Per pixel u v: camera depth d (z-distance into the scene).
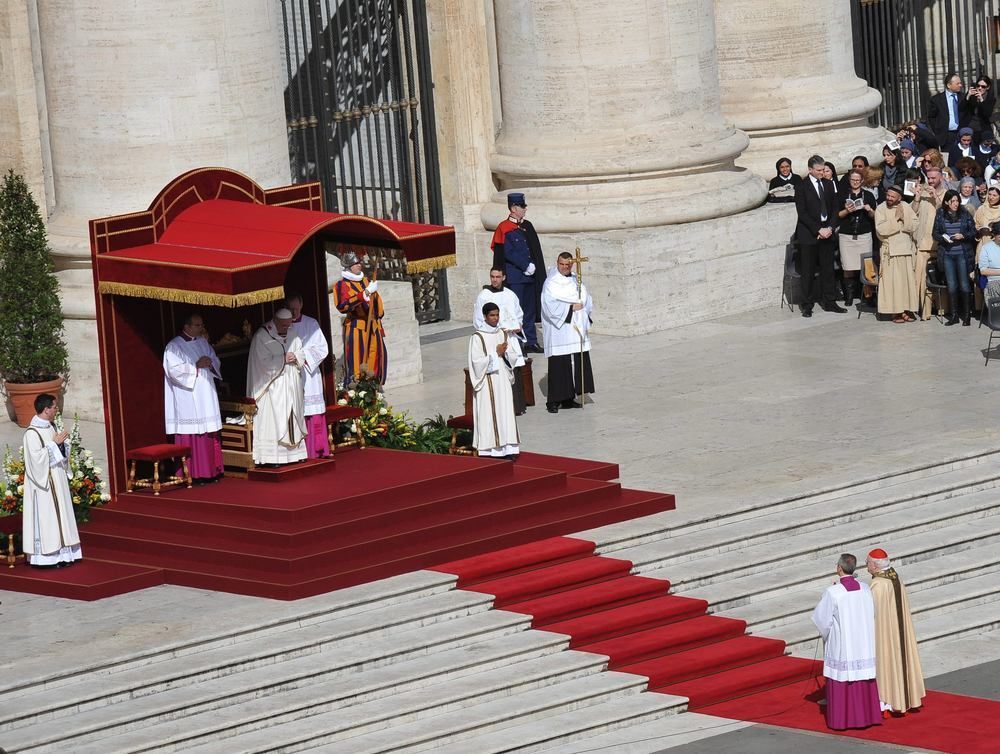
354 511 67.25
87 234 86.12
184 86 84.88
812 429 79.06
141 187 85.19
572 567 65.88
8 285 84.62
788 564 67.81
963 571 68.38
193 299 67.00
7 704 55.56
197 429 70.50
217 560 65.19
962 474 73.75
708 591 65.62
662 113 100.75
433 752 55.88
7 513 69.88
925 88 128.25
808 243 99.25
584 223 99.38
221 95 85.62
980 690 60.47
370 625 60.91
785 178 105.19
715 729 57.94
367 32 102.69
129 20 84.00
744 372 89.12
